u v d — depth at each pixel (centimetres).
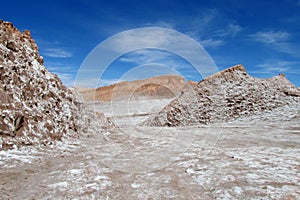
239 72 2708
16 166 462
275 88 2503
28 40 1041
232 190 355
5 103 639
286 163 523
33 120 708
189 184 385
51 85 992
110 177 421
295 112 1741
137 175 438
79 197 321
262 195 334
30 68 885
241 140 924
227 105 2091
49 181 387
